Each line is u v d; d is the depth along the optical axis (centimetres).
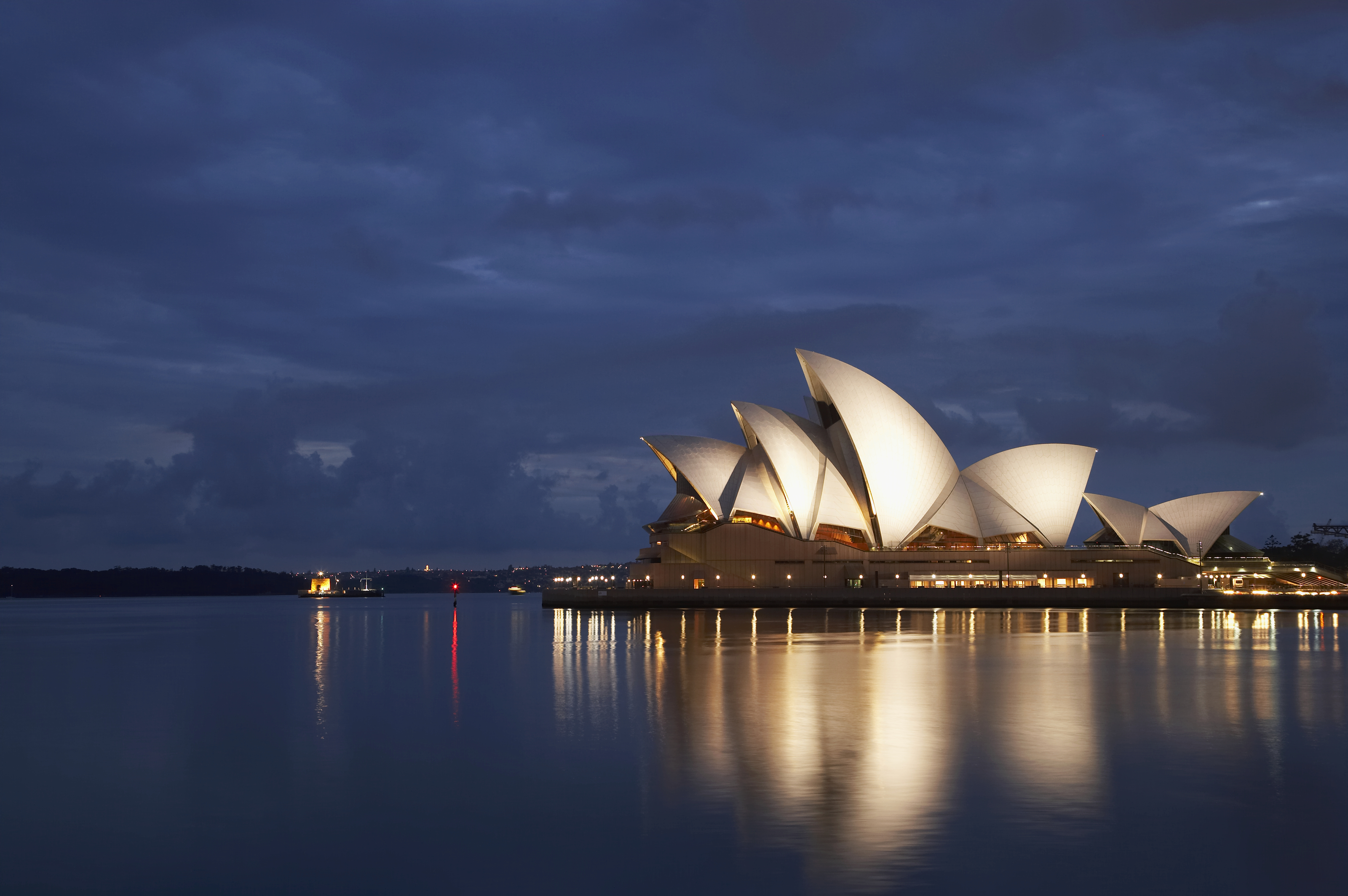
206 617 12581
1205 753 2069
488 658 4619
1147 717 2502
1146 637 5303
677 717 2580
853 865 1412
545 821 1647
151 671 4294
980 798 1728
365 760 2133
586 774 1948
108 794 1888
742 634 5747
